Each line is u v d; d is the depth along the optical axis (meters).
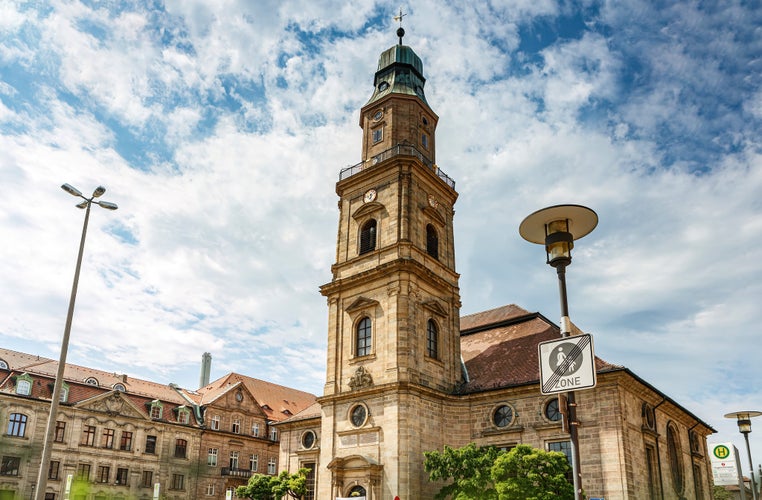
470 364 51.59
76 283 31.67
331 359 48.88
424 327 47.69
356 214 52.34
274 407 98.12
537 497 32.78
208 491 82.38
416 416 43.62
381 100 55.78
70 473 70.38
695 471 53.06
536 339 50.22
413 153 53.03
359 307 48.38
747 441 30.59
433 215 52.34
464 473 37.78
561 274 17.88
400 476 41.25
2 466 65.50
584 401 41.44
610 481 38.66
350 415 45.94
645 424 43.53
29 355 76.44
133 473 76.06
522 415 44.16
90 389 76.25
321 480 45.88
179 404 84.69
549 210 18.33
